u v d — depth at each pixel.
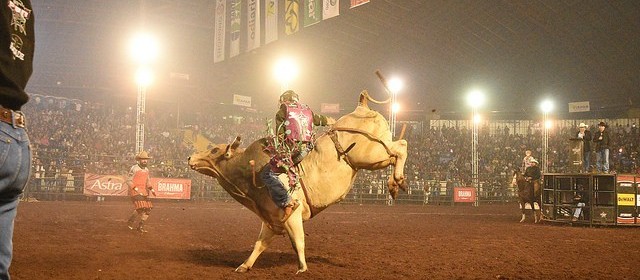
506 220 18.91
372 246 10.45
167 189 27.58
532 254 9.46
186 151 37.03
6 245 2.78
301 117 7.07
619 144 39.22
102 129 38.47
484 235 12.95
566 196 17.64
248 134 46.91
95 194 25.94
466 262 8.41
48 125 37.16
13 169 2.69
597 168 18.48
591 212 16.27
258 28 31.38
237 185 7.25
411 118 48.97
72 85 47.53
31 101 43.03
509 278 7.06
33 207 20.38
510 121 47.06
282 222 7.01
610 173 16.14
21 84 2.79
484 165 40.41
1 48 2.67
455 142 44.22
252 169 7.10
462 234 13.16
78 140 35.00
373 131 7.21
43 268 7.26
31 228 12.70
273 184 6.77
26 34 2.86
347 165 7.18
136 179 12.49
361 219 18.59
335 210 24.62
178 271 7.19
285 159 6.82
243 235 12.30
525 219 19.31
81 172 27.34
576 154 17.41
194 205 25.41
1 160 2.62
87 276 6.71
